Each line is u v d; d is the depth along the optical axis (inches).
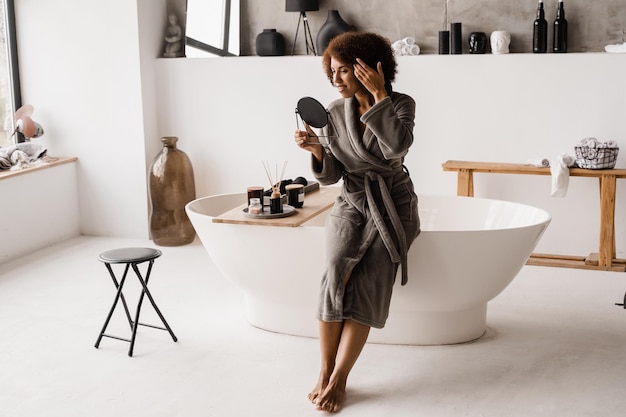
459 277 141.6
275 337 154.3
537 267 203.5
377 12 228.8
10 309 173.3
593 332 156.9
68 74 236.2
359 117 133.0
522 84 209.2
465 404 125.7
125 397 128.9
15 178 215.8
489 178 215.5
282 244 145.8
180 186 226.5
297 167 232.2
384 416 122.0
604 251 199.9
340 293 128.3
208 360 143.4
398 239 133.7
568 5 213.6
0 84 235.9
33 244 224.4
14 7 236.8
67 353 147.7
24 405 126.4
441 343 150.2
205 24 240.2
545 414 122.0
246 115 233.5
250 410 124.0
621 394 128.8
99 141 237.8
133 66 230.4
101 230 243.4
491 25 220.4
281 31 238.1
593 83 204.4
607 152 195.6
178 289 186.9
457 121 215.5
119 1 228.2
